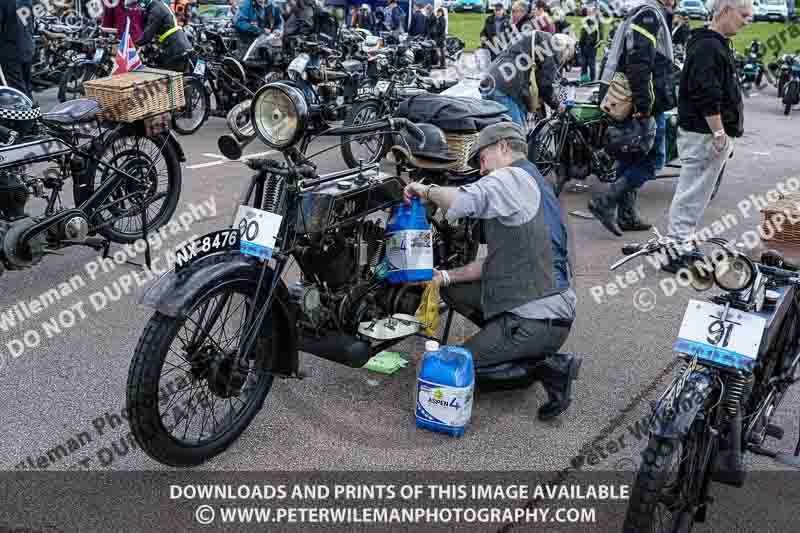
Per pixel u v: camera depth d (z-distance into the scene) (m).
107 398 3.72
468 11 35.16
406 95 8.34
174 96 5.39
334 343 3.46
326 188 3.32
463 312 3.99
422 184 3.68
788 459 2.95
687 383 2.48
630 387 3.97
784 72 14.82
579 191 7.91
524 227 3.49
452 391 3.39
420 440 3.43
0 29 7.99
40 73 11.71
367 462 3.26
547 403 3.61
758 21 31.62
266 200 3.20
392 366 4.04
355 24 19.64
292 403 3.70
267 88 3.03
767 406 2.94
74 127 4.88
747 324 2.50
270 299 3.18
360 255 3.57
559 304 3.57
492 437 3.48
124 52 5.98
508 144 3.64
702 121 5.25
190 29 12.52
